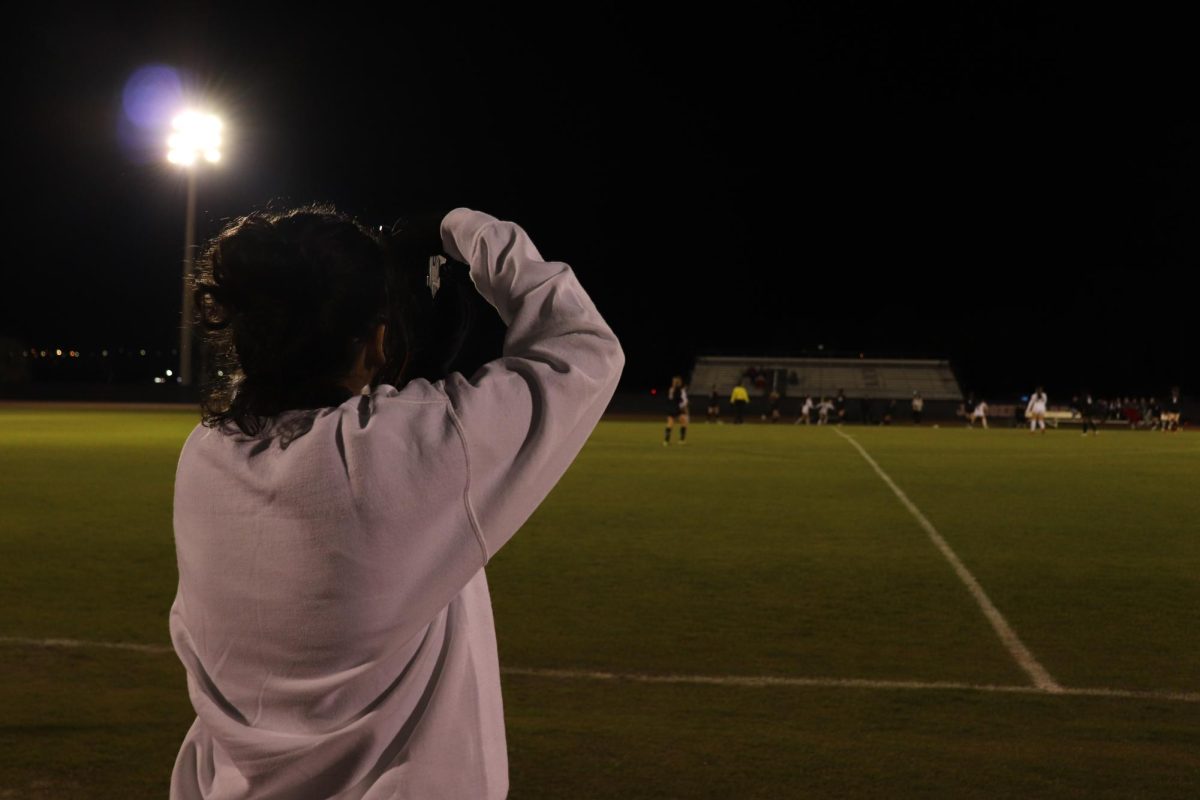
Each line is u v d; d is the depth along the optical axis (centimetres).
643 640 762
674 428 4262
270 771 133
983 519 1478
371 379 145
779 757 516
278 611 130
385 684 134
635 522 1415
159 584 956
